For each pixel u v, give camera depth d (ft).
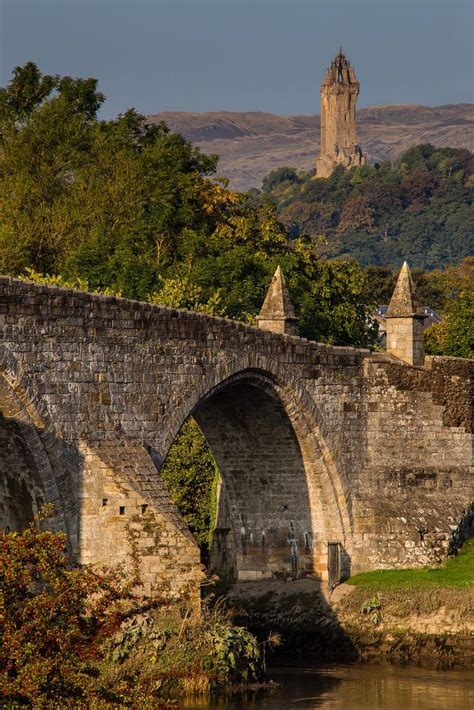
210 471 450.71
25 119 601.62
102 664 299.38
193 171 604.90
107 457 329.31
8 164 576.61
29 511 326.44
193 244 528.22
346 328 544.62
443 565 417.49
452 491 431.43
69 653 225.35
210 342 368.07
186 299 479.82
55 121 583.58
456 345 577.84
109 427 337.31
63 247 545.44
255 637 363.97
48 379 323.57
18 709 218.18
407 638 389.80
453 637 386.73
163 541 325.83
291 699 332.60
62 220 546.67
